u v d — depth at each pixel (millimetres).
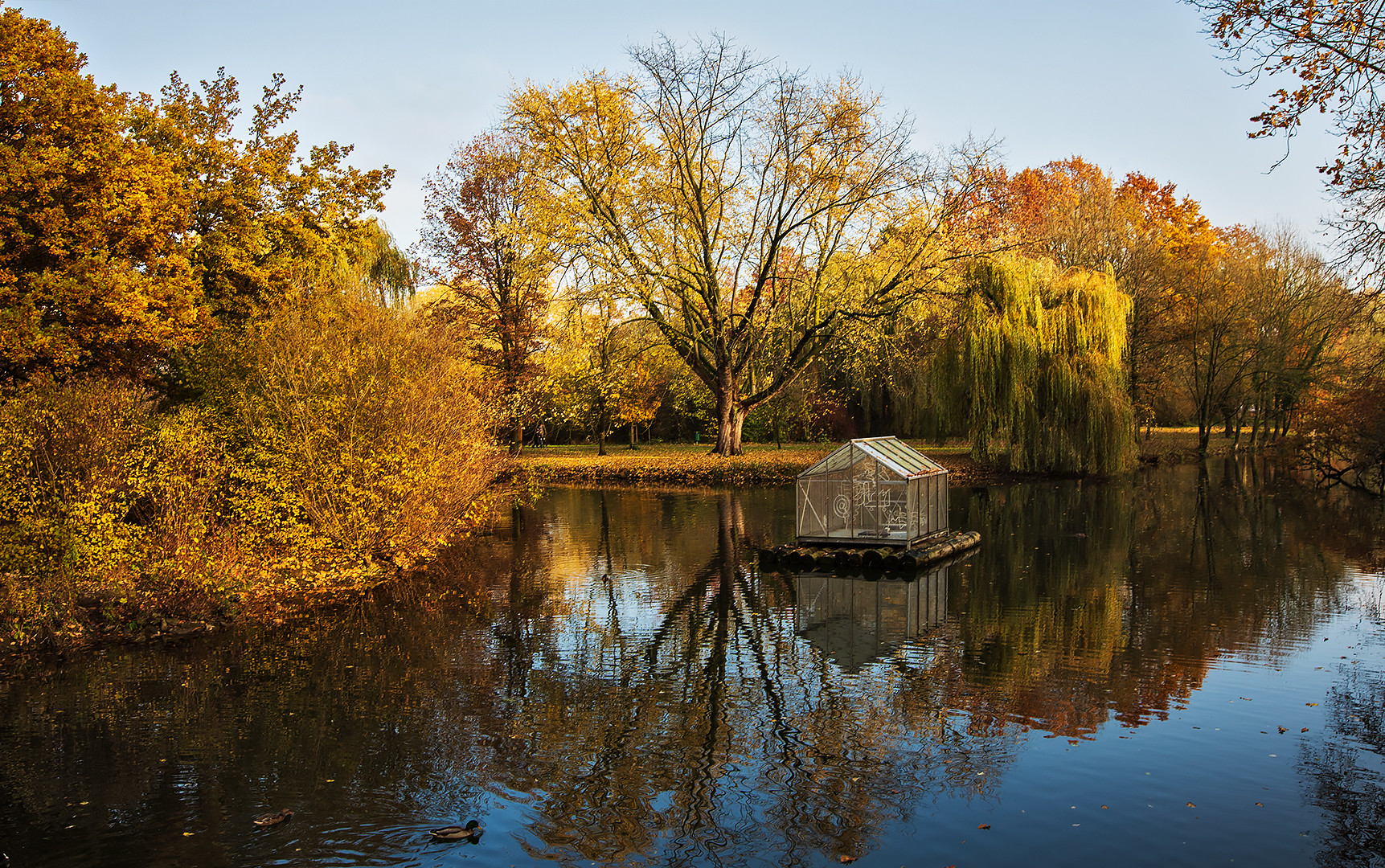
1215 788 6945
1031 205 46719
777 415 47062
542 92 32906
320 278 21500
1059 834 6242
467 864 5938
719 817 6582
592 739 8172
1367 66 10562
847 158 33500
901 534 17516
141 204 14492
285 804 6910
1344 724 8234
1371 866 5770
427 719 8758
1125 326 34219
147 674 10305
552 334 39781
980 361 32875
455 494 18094
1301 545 18203
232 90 21594
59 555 12234
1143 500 26719
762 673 10172
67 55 14781
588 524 23312
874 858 5957
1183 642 11070
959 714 8680
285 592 14422
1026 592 14227
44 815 6766
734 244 35781
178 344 16844
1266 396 45000
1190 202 55969
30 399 12883
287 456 15484
